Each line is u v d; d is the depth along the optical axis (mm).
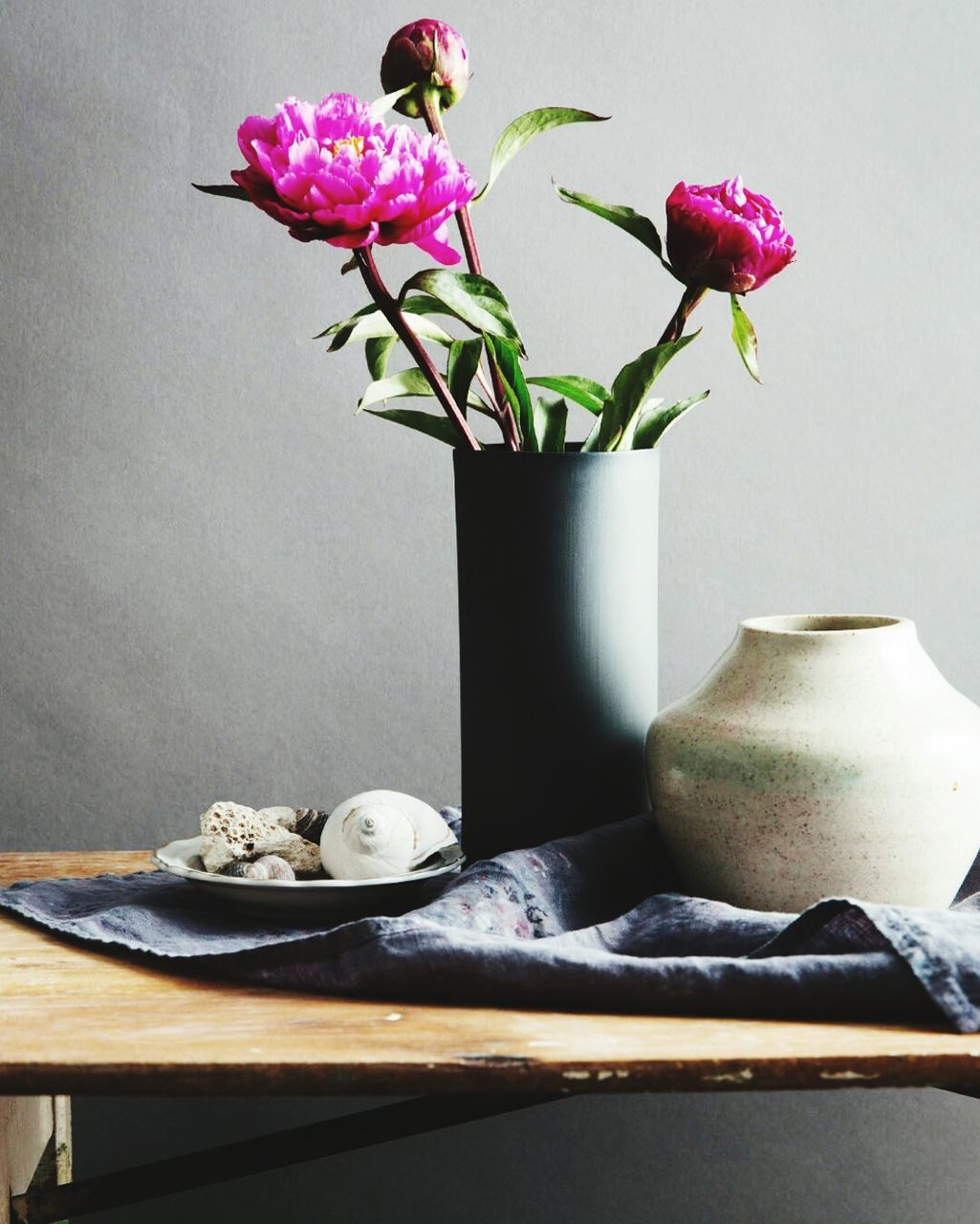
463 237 1992
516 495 1926
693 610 2365
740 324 1961
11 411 2320
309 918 1907
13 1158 2018
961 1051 1699
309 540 2346
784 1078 1693
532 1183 2404
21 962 1859
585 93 2305
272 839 1952
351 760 2369
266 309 2318
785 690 1860
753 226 1907
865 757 1818
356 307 2320
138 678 2352
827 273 2332
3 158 2291
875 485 2357
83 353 2316
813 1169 2408
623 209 1958
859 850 1827
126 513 2336
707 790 1853
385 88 1974
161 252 2309
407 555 2352
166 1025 1749
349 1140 1939
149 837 2365
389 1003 1788
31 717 2352
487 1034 1734
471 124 2307
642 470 1953
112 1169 2387
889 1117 2404
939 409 2352
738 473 2352
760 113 2312
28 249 2303
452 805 2375
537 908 1873
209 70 2291
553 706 1942
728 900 1880
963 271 2336
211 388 2326
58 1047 1714
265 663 2355
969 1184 2406
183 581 2344
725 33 2305
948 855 1844
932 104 2316
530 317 2326
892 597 2371
